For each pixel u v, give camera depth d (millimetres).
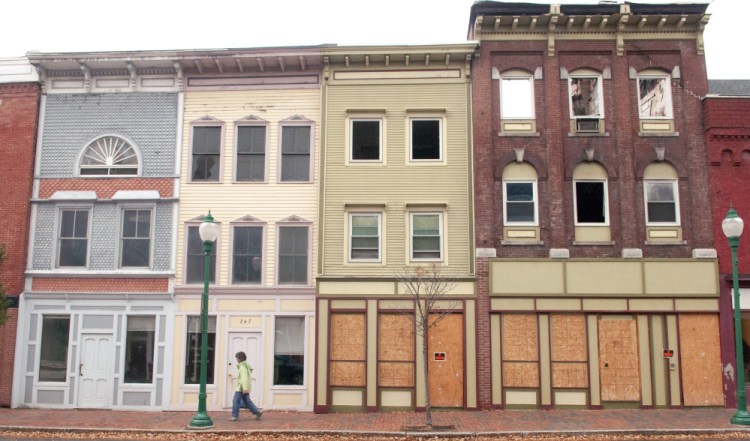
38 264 21922
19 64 22875
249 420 18578
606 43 22141
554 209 21172
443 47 21922
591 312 20641
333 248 21391
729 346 20438
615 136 21672
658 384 20359
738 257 20891
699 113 21797
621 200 21203
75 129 22641
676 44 22125
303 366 21000
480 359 20531
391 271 21234
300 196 21891
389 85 22266
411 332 20781
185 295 21469
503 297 20781
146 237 22000
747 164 21438
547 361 20469
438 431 16438
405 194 21641
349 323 20953
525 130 21891
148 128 22516
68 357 21344
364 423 17938
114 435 16578
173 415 19703
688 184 21391
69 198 22109
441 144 21891
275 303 21297
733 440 15484
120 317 21516
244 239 21844
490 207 21250
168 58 22188
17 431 16969
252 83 22578
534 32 22188
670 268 20812
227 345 21172
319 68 22484
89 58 22312
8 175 22266
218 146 22375
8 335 21438
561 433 16125
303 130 22359
